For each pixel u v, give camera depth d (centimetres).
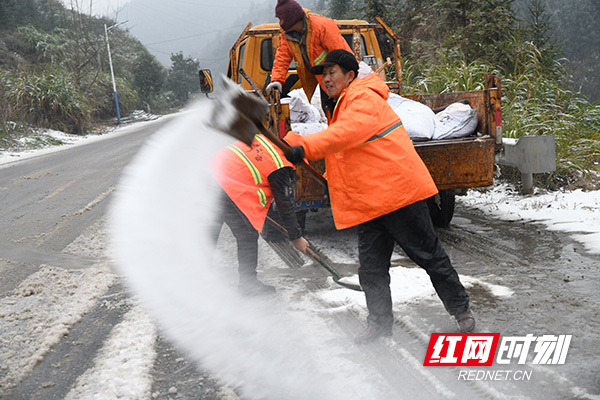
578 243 467
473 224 564
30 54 3294
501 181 730
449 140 510
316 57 487
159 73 4594
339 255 474
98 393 254
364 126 266
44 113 2250
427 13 1262
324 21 480
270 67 664
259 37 657
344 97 281
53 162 1334
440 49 1093
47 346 307
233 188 359
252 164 358
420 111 523
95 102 3106
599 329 298
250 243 375
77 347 308
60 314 357
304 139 261
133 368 275
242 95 248
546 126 760
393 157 275
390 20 1362
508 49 1023
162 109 4475
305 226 577
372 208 278
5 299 393
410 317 327
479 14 1092
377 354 279
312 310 344
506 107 793
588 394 234
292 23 476
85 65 3338
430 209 552
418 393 240
